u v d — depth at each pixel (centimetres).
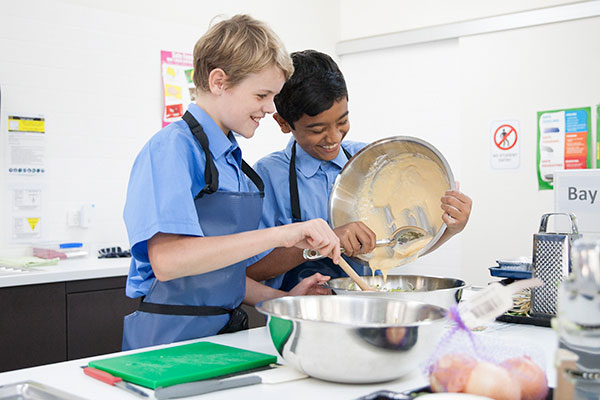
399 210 189
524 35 406
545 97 399
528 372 83
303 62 180
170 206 138
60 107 334
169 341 149
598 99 382
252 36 147
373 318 120
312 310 123
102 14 351
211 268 138
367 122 484
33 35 324
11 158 317
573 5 385
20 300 258
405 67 463
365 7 486
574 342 80
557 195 175
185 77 390
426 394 82
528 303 157
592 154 385
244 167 169
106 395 96
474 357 85
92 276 280
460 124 434
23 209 321
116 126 357
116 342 290
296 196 204
